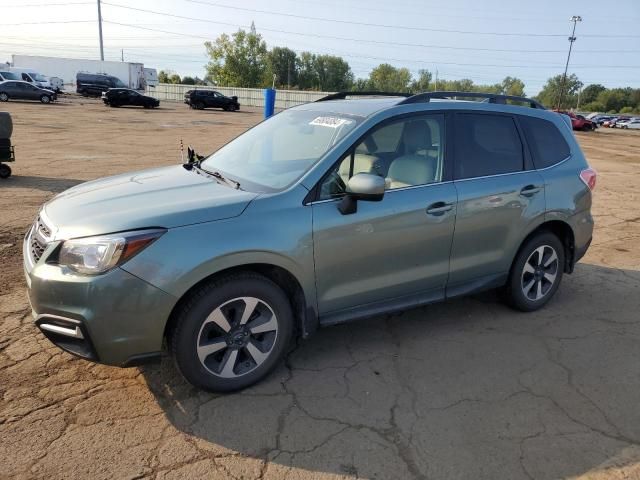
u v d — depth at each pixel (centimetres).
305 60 11200
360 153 348
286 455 266
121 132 1995
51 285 275
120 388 316
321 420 295
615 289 517
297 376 339
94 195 331
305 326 334
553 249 451
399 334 404
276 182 337
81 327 274
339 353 372
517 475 259
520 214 415
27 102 3584
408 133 373
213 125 2619
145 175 387
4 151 940
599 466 267
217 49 7919
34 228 324
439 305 463
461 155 393
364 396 320
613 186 1226
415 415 303
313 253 321
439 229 372
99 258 271
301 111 422
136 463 255
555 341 401
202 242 286
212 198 312
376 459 266
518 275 434
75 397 305
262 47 8031
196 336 294
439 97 401
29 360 341
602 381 348
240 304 307
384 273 357
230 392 316
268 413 299
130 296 273
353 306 354
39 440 268
